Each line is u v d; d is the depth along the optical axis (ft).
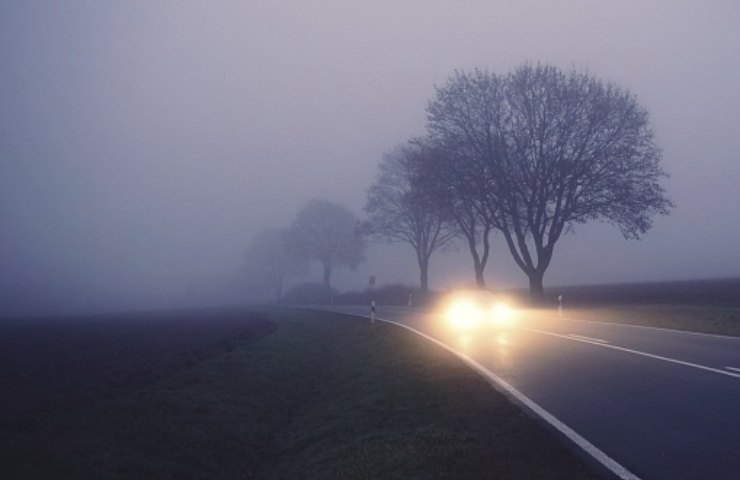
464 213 206.18
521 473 31.24
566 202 170.60
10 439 41.78
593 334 91.35
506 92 172.24
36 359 86.74
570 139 167.32
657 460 32.30
